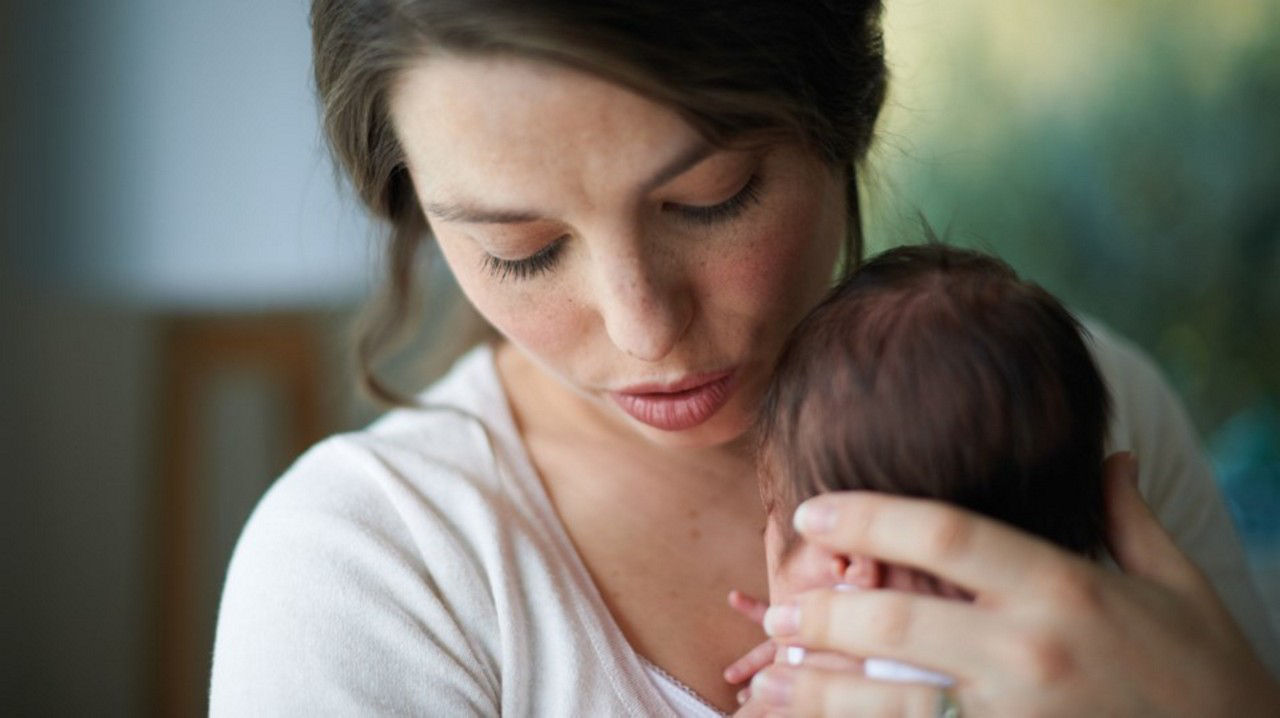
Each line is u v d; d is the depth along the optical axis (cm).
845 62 94
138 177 264
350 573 100
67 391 264
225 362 266
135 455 267
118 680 269
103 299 265
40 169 261
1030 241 231
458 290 139
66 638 266
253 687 97
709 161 85
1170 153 232
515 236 89
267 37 263
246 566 104
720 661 104
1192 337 234
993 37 228
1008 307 98
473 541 104
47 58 260
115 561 267
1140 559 92
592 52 79
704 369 96
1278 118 229
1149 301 234
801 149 91
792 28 87
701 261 91
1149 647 82
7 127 258
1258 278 232
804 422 100
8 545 261
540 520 108
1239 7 230
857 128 98
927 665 84
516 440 112
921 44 224
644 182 84
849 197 112
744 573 108
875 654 85
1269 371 232
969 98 227
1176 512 129
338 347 260
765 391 105
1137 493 96
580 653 100
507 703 98
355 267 258
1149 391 131
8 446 260
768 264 93
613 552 108
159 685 267
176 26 263
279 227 264
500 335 125
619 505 109
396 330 133
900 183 212
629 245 87
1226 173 231
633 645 104
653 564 107
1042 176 231
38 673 265
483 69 82
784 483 102
